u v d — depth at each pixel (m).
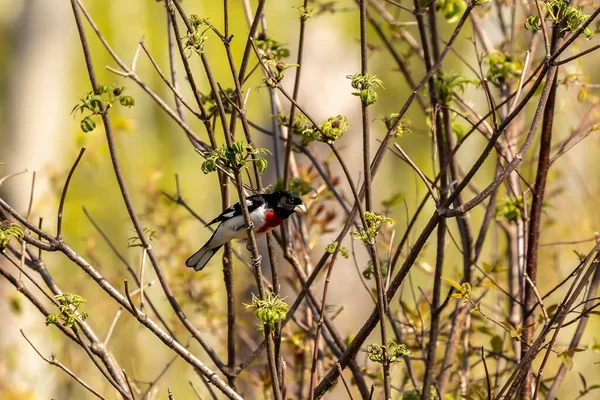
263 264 18.16
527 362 6.31
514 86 9.24
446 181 8.28
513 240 9.67
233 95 7.24
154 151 25.23
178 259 12.39
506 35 10.69
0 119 22.73
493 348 8.98
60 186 16.19
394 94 27.27
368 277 7.89
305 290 7.34
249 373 11.42
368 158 6.14
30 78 22.80
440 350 11.86
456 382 10.20
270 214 8.29
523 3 10.56
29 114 22.72
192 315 13.04
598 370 14.66
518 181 9.64
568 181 14.67
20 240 6.71
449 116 8.69
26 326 16.14
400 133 7.47
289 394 11.48
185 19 6.50
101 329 13.98
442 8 9.80
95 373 12.97
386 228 10.63
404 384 9.17
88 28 24.83
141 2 26.94
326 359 10.27
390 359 6.27
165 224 12.45
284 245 8.31
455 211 6.18
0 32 23.14
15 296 14.30
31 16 22.94
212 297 12.29
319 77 20.59
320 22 20.70
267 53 8.74
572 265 14.33
